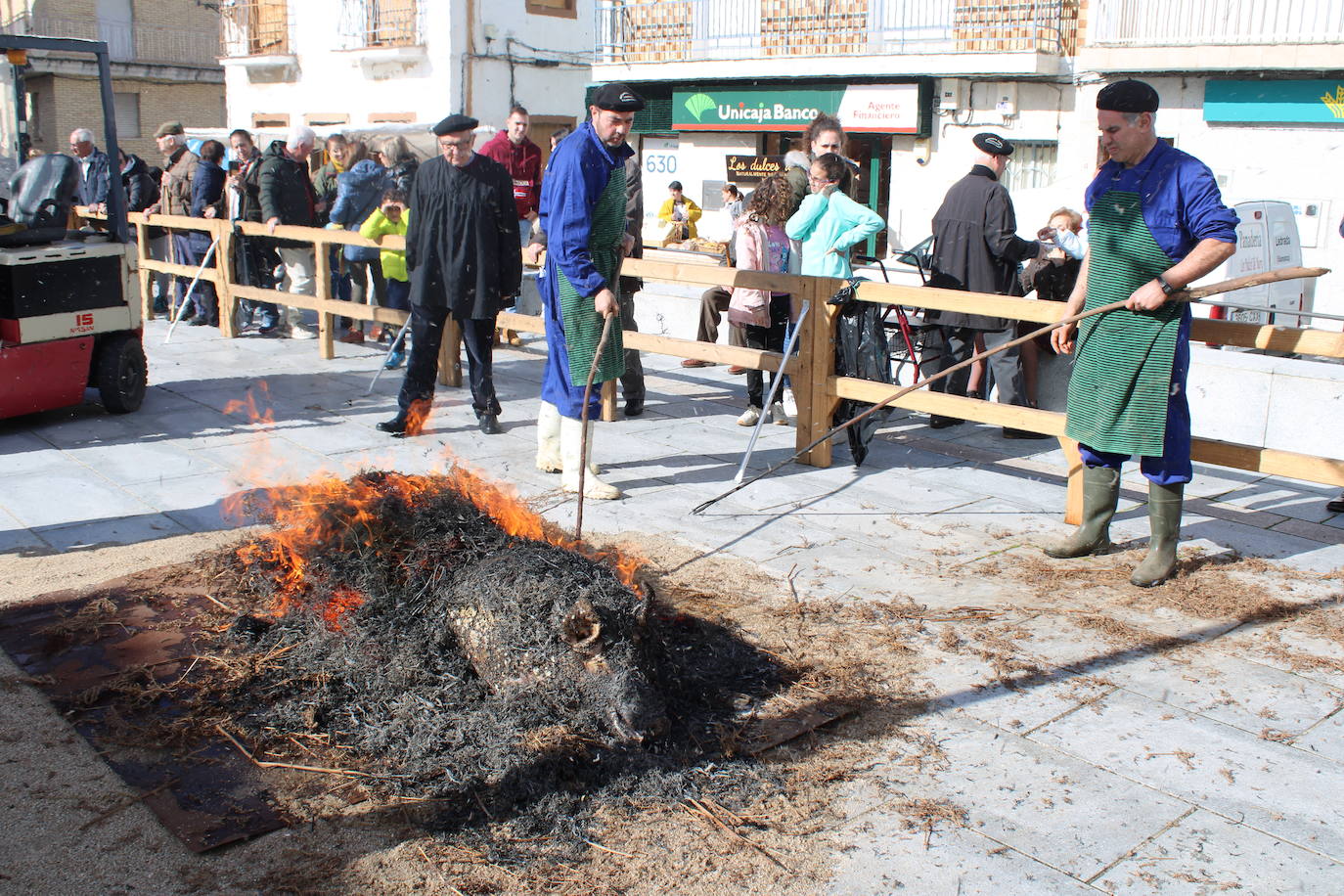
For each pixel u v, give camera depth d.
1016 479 6.41
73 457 6.59
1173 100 18.23
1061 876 2.88
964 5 19.81
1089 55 18.45
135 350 7.63
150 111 34.94
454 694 3.68
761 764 3.38
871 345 6.58
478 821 3.08
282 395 8.37
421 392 7.24
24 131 7.75
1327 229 16.11
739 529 5.49
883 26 20.84
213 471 6.32
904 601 4.60
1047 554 5.15
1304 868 2.93
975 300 5.64
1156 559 4.79
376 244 9.07
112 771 3.26
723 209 23.55
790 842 3.01
